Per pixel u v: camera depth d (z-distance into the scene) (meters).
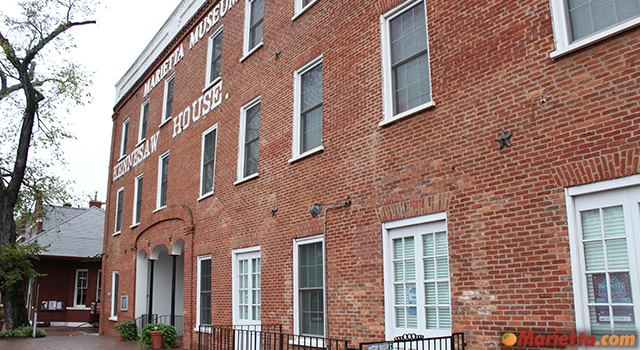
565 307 6.05
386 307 8.34
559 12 6.69
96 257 27.84
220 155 14.22
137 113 21.67
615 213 5.88
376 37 9.51
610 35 6.04
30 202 23.92
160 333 14.86
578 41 6.35
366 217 9.02
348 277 9.17
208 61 15.93
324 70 10.66
